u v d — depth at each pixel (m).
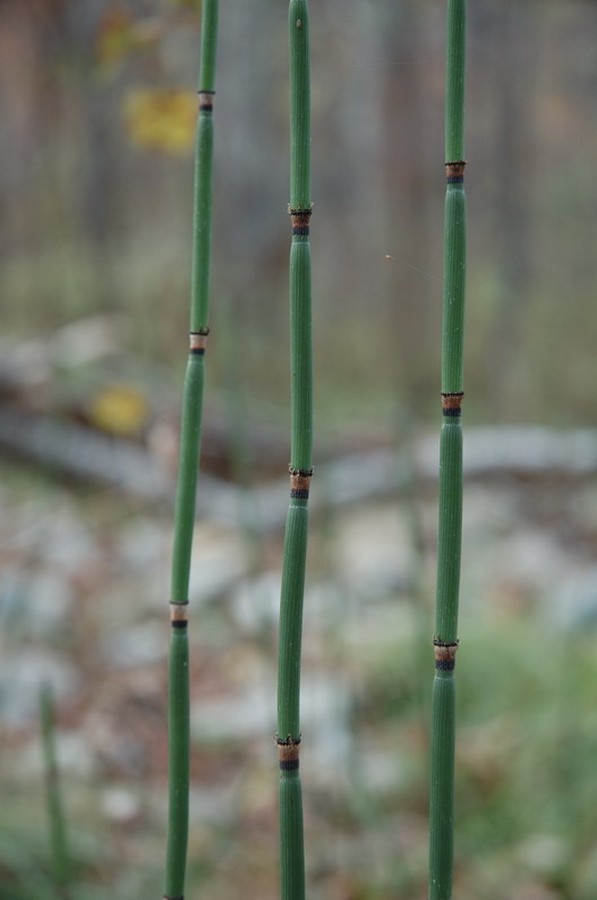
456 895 1.09
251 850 1.18
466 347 3.91
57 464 2.39
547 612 1.70
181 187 5.20
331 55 4.05
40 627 1.72
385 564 1.86
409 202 4.36
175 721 0.72
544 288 4.31
